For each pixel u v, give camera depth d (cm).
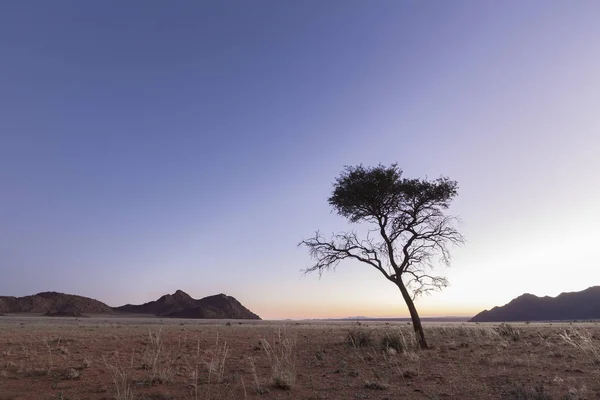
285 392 1079
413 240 2491
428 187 2561
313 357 1783
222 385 1163
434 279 2353
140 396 1034
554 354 1652
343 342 2412
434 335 2911
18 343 2275
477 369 1373
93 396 1042
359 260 2523
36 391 1102
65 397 1030
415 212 2570
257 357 1753
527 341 2317
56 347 2050
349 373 1355
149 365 1492
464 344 2156
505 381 1146
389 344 2022
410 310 2275
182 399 1001
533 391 958
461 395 1002
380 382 1167
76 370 1416
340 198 2706
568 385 1066
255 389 1100
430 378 1233
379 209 2611
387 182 2552
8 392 1088
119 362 1608
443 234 2500
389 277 2434
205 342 2414
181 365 1552
